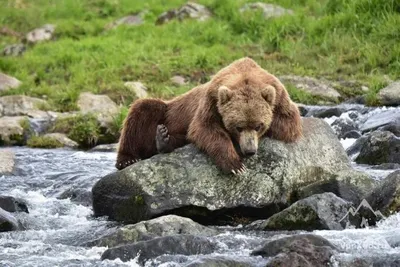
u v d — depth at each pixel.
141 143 20.30
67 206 19.64
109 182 18.33
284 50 39.69
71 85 37.78
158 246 14.45
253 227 16.73
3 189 21.62
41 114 33.56
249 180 17.73
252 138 17.47
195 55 39.62
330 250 13.50
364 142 23.02
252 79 18.19
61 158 25.98
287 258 13.10
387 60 36.69
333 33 39.81
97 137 30.58
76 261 14.30
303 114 30.56
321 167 18.52
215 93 18.17
